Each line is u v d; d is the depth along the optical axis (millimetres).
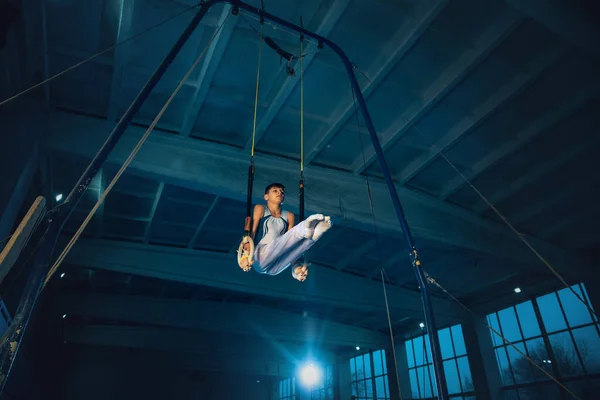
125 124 5320
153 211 16297
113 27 9359
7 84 9555
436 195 15086
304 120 12141
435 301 22797
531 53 9750
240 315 25594
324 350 34281
